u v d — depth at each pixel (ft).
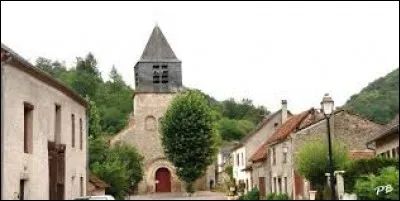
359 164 89.45
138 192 203.92
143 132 210.38
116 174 141.79
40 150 86.74
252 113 387.96
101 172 139.23
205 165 193.06
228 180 213.87
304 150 101.96
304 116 132.46
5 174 72.54
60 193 96.99
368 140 120.67
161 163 208.54
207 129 193.67
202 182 208.64
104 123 277.44
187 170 191.83
